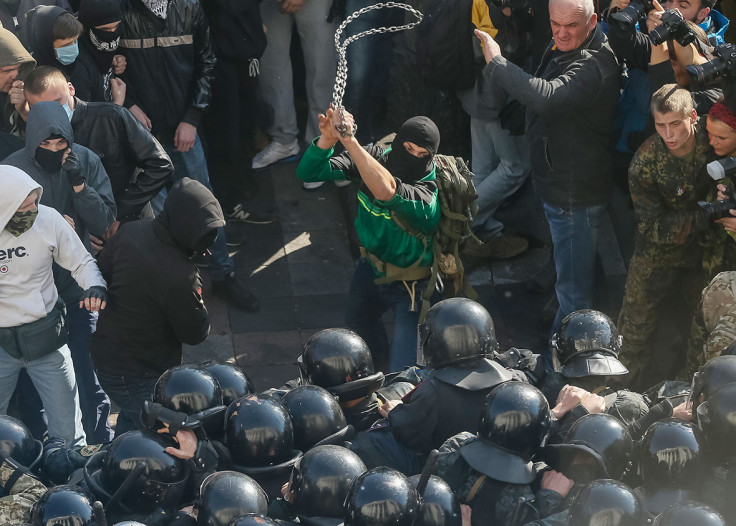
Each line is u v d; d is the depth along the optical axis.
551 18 21.73
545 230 28.30
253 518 12.79
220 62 27.91
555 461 13.97
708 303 17.81
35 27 22.64
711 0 22.42
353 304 21.94
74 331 20.81
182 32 25.34
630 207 28.02
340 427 15.29
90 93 24.08
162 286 18.41
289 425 14.80
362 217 20.23
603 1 24.83
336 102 18.78
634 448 14.04
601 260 27.97
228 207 29.55
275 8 29.52
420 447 15.34
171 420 14.52
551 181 23.22
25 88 20.95
